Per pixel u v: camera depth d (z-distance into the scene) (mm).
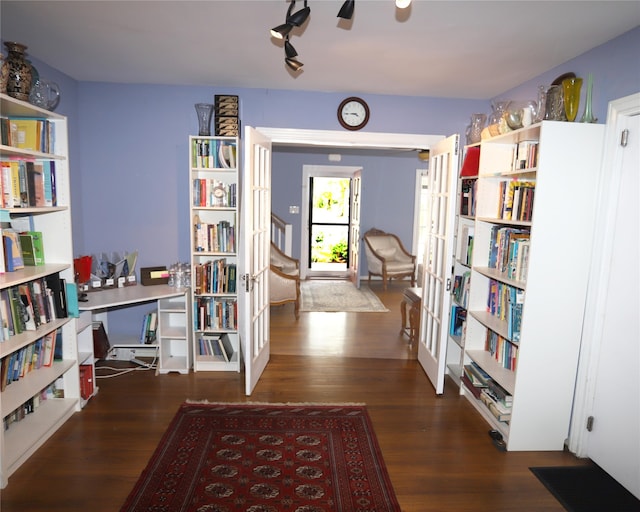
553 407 2639
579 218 2441
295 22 1891
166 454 2543
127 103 3715
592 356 2506
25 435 2557
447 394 3432
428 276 3791
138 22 2381
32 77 2553
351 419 3006
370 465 2494
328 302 6387
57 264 2803
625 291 2316
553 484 2365
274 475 2385
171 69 3244
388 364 4023
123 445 2623
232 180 3785
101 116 3717
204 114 3568
